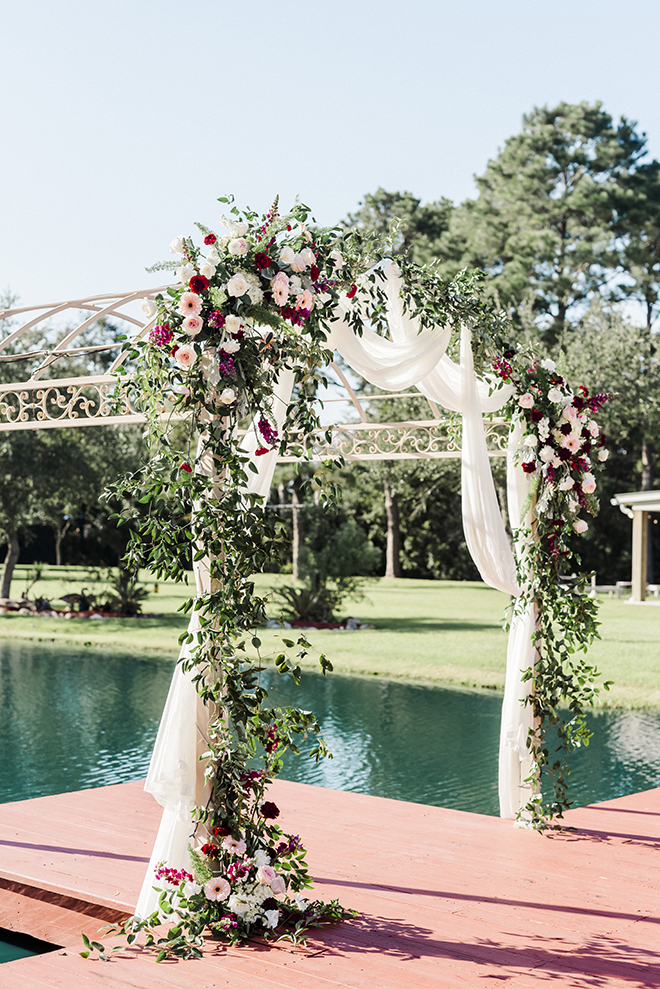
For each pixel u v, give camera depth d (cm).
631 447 3225
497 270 3164
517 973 332
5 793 691
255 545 356
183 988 318
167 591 2680
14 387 639
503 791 550
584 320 2816
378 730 930
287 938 363
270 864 374
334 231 395
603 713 1002
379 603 2303
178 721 376
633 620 1802
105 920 419
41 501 2139
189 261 366
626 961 344
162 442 363
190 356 349
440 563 3384
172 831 383
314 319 380
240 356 361
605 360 2702
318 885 429
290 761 809
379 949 353
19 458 1988
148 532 357
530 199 3138
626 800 604
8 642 1630
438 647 1471
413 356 476
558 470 547
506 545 529
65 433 2059
